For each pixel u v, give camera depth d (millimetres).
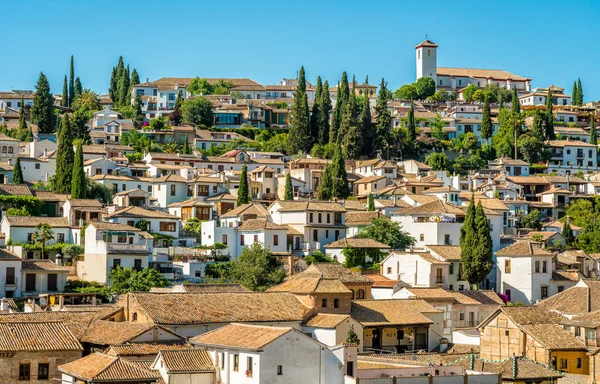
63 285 163750
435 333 149875
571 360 132000
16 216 188000
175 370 106812
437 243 198750
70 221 197125
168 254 185625
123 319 127500
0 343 108312
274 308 132875
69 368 106188
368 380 106625
